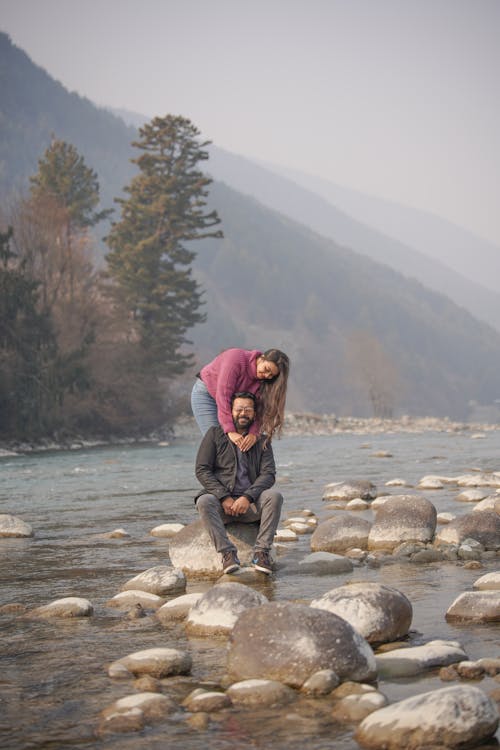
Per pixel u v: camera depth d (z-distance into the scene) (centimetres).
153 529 817
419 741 262
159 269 5681
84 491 1388
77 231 6000
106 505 1129
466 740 262
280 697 312
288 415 5841
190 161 5678
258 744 269
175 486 1452
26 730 287
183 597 473
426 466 1786
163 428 5031
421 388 18275
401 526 701
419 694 309
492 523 689
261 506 608
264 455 623
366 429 5222
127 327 5012
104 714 299
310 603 450
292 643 336
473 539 675
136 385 4544
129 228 5606
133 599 500
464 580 547
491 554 649
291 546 726
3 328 3672
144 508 1077
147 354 4941
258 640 342
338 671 329
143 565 640
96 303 4803
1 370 3597
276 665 332
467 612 433
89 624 447
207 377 664
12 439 3597
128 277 5400
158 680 341
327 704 306
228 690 318
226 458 616
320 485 1344
